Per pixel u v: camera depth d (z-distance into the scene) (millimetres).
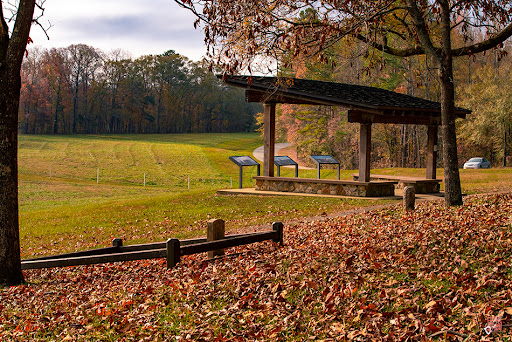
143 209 18141
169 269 7457
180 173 45844
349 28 10703
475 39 45188
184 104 111375
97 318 5645
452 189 12859
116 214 17516
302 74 39188
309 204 16031
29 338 5141
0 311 6188
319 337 4500
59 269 9539
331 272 6766
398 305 5082
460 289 5301
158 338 4801
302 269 6969
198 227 14289
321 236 10414
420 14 12398
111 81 100750
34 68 88500
